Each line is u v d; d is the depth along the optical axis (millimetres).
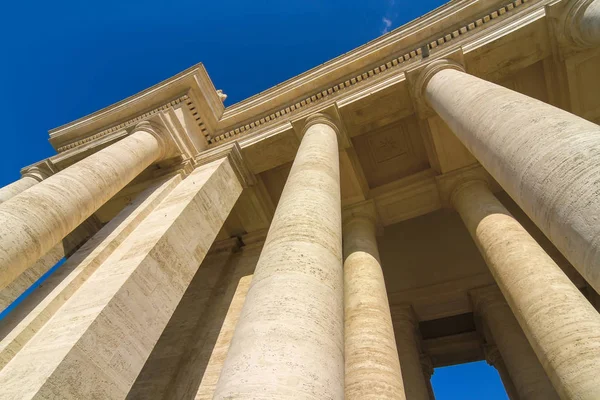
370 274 14578
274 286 6723
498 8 16062
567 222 5480
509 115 8531
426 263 24781
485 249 13672
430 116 16562
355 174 18562
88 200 11945
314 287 6875
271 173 19906
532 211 6570
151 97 20297
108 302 8656
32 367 7008
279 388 4719
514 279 11820
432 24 17141
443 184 17906
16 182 18547
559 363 9180
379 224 19328
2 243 8516
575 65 14945
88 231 21016
